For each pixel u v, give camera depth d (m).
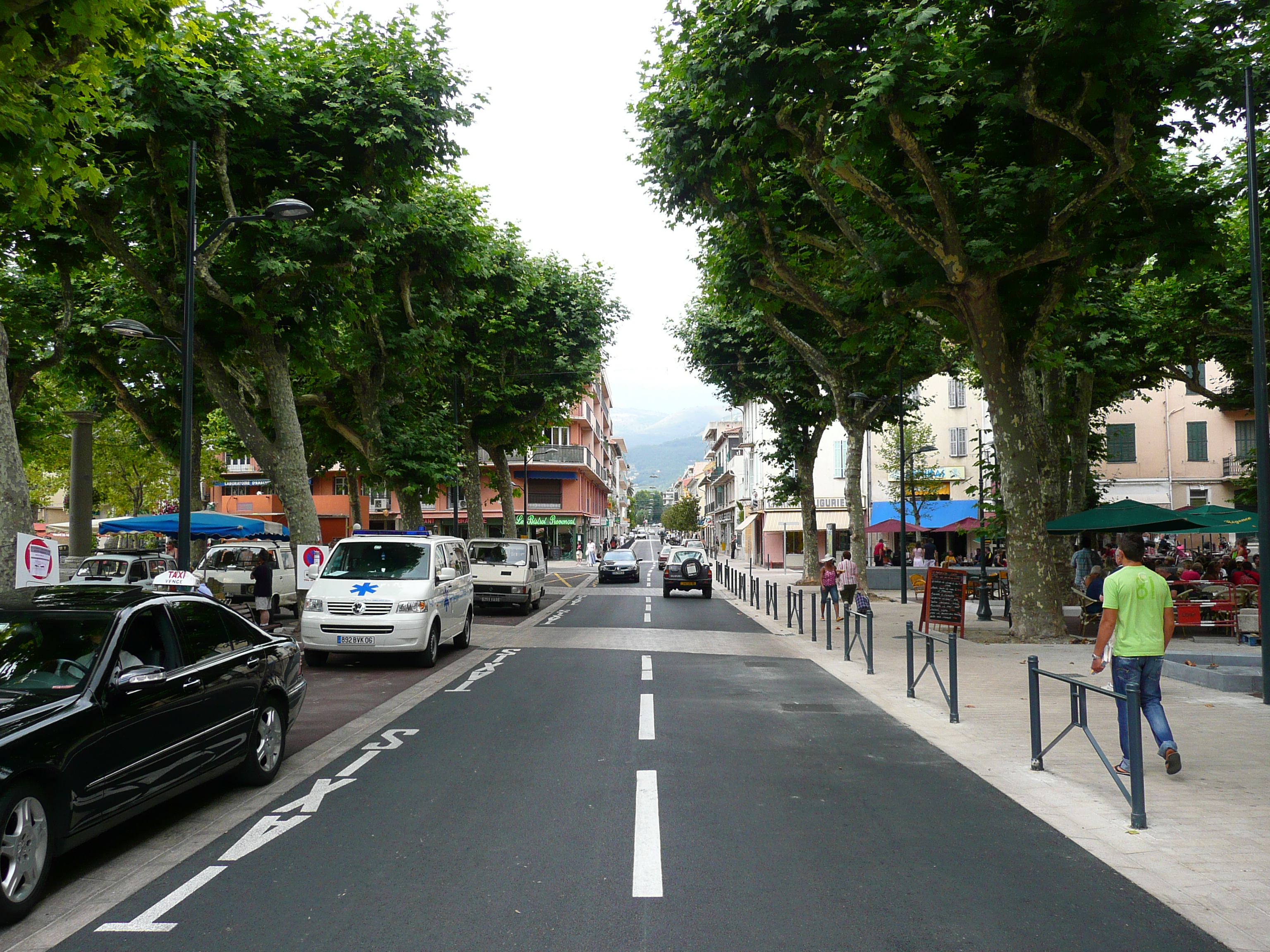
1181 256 14.03
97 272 21.89
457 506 28.94
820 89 12.02
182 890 4.50
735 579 37.03
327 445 26.47
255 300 15.09
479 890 4.45
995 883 4.53
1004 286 15.44
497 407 30.27
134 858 5.01
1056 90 12.45
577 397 31.48
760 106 12.88
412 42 15.90
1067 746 7.80
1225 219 18.20
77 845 4.62
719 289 16.97
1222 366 24.19
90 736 4.66
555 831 5.39
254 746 6.48
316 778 6.82
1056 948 3.78
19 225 14.57
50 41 7.54
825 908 4.20
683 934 3.90
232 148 14.65
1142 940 3.86
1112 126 13.38
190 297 12.00
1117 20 11.23
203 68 13.47
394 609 12.92
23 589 5.99
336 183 15.10
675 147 14.32
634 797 6.13
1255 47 12.83
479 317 27.16
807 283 16.28
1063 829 5.43
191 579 9.90
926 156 12.90
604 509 89.25
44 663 5.01
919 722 8.94
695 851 5.01
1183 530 17.83
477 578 23.80
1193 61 12.69
